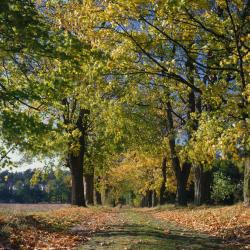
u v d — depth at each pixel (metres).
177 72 13.67
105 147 36.00
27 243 11.55
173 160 33.34
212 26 12.50
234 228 15.58
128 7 12.52
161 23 12.60
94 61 13.32
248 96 11.62
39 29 10.99
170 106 28.91
